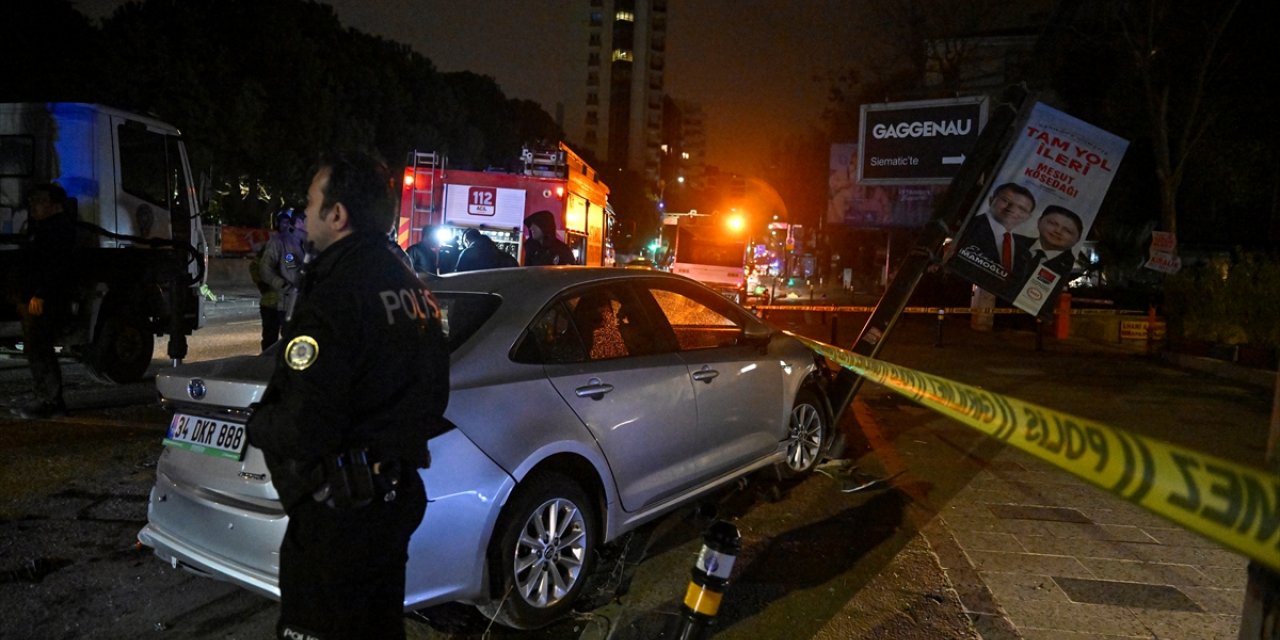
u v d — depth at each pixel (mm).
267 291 8781
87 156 8711
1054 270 6711
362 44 39562
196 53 27938
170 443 3488
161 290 9102
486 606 3541
